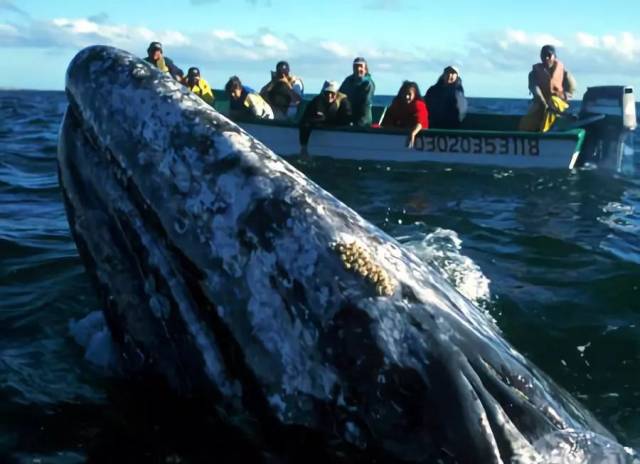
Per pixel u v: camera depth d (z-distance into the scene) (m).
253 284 3.18
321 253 3.10
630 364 4.93
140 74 3.60
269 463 3.27
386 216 10.09
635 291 6.42
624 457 3.33
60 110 36.41
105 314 3.79
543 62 16.30
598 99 15.96
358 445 3.06
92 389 3.98
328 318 3.05
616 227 9.71
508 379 3.06
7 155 14.78
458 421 2.92
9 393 4.04
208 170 3.33
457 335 3.05
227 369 3.32
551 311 5.88
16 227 8.28
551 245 8.24
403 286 3.09
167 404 3.63
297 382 3.14
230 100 17.50
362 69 16.77
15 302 5.63
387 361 2.99
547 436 3.02
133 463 3.42
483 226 9.40
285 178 3.28
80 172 3.71
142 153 3.46
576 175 15.08
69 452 3.53
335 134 16.41
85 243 3.73
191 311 3.38
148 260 3.49
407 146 16.14
